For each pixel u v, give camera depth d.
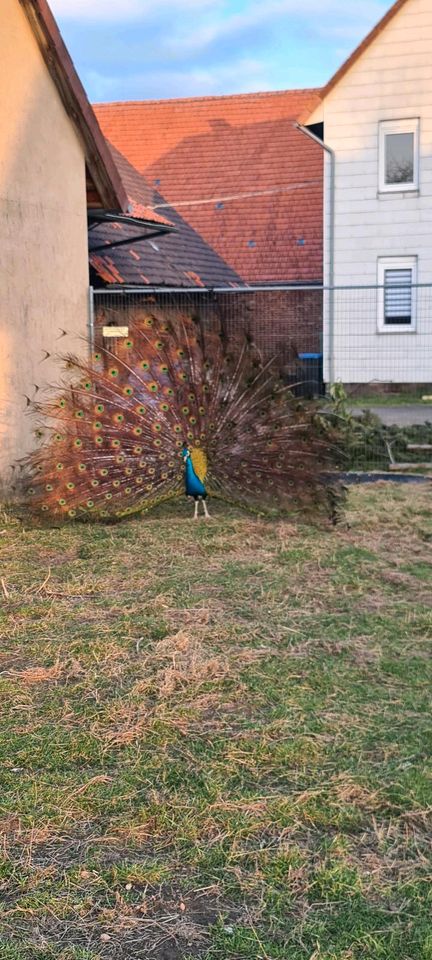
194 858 3.16
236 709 4.35
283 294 22.12
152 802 3.49
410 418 17.11
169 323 8.56
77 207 10.45
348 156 21.81
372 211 21.92
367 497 9.96
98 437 8.18
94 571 6.81
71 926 2.83
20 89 9.17
